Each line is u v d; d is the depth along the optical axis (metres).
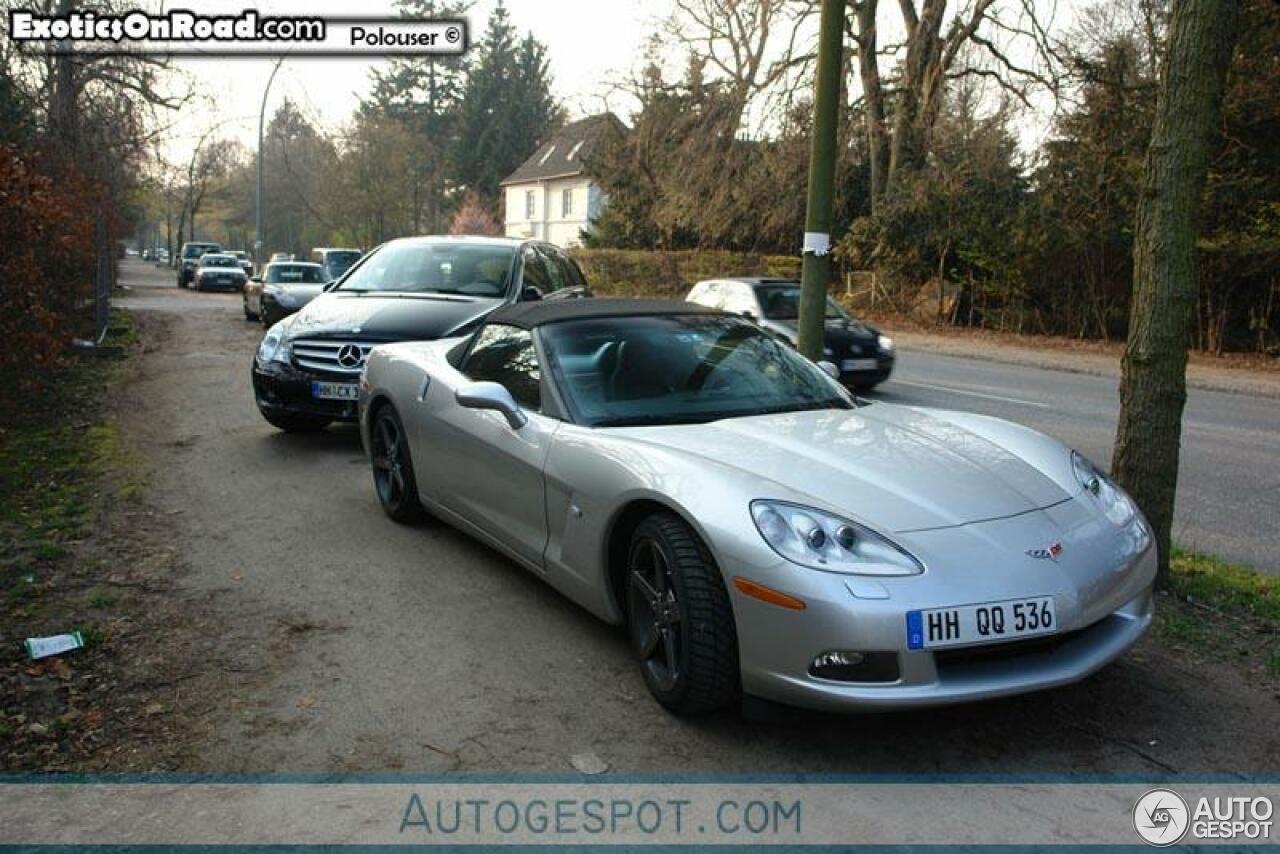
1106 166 22.31
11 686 3.71
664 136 29.31
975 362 18.98
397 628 4.32
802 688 3.08
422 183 66.56
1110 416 11.55
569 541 4.04
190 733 3.40
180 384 11.55
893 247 27.52
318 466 7.37
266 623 4.36
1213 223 19.80
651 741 3.36
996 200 25.58
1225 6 4.28
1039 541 3.29
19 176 7.67
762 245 34.88
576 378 4.42
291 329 7.99
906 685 3.02
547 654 4.06
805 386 4.64
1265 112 19.14
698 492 3.40
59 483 6.71
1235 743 3.35
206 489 6.67
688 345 4.68
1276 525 6.76
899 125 27.17
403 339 7.73
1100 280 23.12
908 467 3.60
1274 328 20.20
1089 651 3.30
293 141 61.44
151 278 57.78
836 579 3.05
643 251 39.00
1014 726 3.47
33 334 8.20
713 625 3.30
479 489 4.82
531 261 9.20
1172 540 6.25
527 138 74.69
